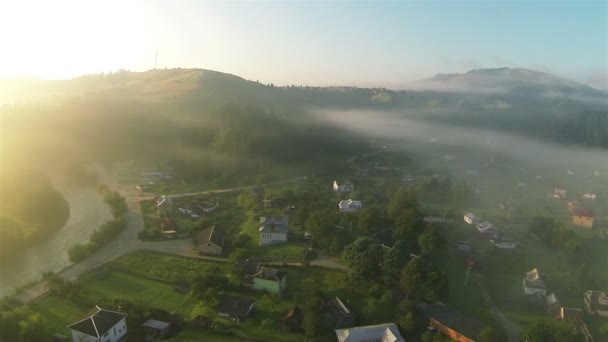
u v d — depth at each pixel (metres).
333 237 120.75
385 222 138.00
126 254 120.50
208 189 184.12
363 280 103.75
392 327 87.94
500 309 103.31
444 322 89.69
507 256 129.75
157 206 157.50
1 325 80.19
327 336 86.62
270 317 92.31
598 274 120.81
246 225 141.00
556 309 102.12
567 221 163.50
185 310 94.50
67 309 93.50
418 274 98.25
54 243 131.38
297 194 169.75
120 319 83.94
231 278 103.38
